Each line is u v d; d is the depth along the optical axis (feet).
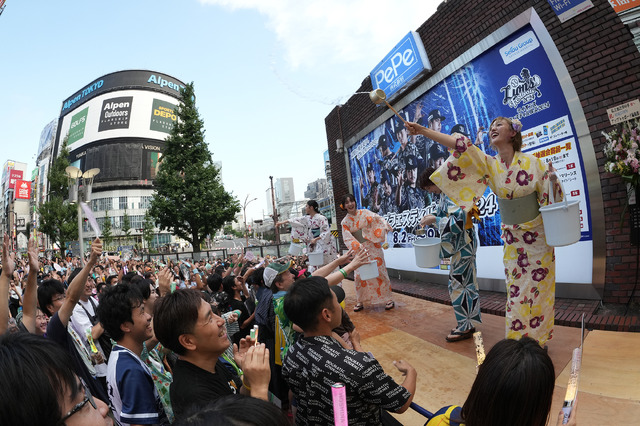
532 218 9.75
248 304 15.38
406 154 25.77
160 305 5.40
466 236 12.64
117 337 6.42
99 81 283.38
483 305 16.81
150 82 282.36
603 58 14.01
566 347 11.12
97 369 8.88
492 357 3.52
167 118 281.54
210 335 5.29
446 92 21.48
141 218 261.03
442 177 10.58
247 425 2.18
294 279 9.84
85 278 8.20
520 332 10.02
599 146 14.19
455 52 20.43
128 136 265.54
